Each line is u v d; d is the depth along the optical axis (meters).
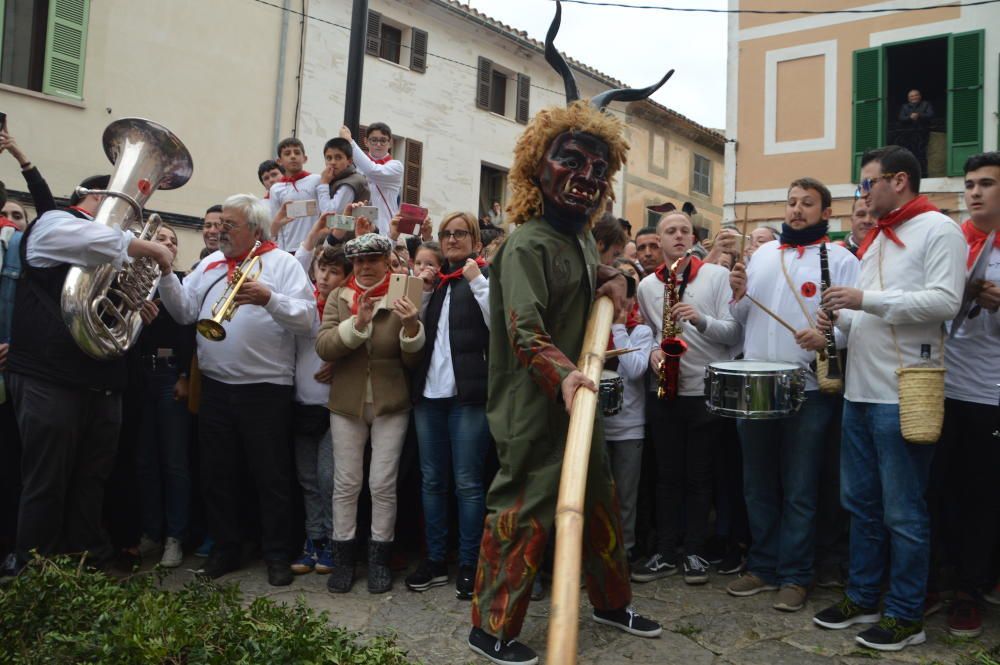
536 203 3.09
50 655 2.65
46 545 3.74
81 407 3.79
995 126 12.16
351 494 4.12
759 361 3.72
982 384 3.52
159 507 4.62
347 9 14.86
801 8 13.53
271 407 4.23
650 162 21.80
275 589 4.07
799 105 13.54
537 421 2.99
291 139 6.58
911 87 13.86
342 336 4.04
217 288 4.37
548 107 3.07
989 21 12.13
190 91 12.83
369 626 3.53
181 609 2.96
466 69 17.25
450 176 16.95
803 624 3.49
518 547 3.01
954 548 3.78
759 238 5.53
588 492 3.17
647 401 4.32
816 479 3.75
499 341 3.08
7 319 4.38
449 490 4.56
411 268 5.07
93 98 11.87
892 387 3.26
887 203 3.36
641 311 4.49
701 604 3.76
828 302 3.30
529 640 3.35
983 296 3.46
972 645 3.24
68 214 3.81
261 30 13.66
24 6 11.41
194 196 12.87
